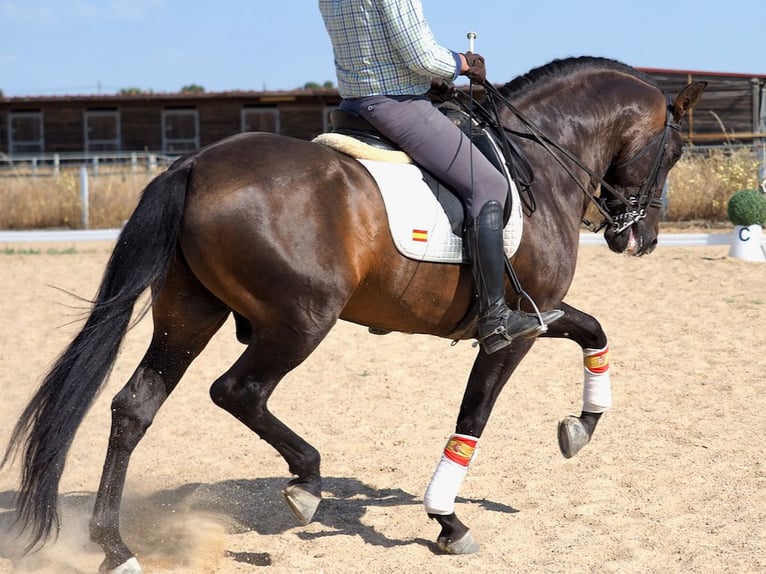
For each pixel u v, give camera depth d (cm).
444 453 496
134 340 1120
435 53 454
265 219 426
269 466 657
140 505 575
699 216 2006
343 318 486
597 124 554
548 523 524
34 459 417
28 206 2286
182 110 3569
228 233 426
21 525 497
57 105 3588
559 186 523
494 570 460
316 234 432
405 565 470
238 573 464
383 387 859
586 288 1302
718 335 999
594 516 530
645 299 1210
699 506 537
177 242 435
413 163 474
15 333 1122
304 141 461
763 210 1476
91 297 1327
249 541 514
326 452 677
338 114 488
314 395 838
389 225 450
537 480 598
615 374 864
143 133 3597
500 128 504
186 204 430
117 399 456
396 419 757
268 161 438
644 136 569
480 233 462
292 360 442
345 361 967
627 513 533
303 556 488
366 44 460
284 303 433
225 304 465
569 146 543
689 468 605
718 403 757
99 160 3531
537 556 477
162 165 2592
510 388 833
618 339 1004
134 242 424
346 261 439
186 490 604
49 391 423
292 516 556
